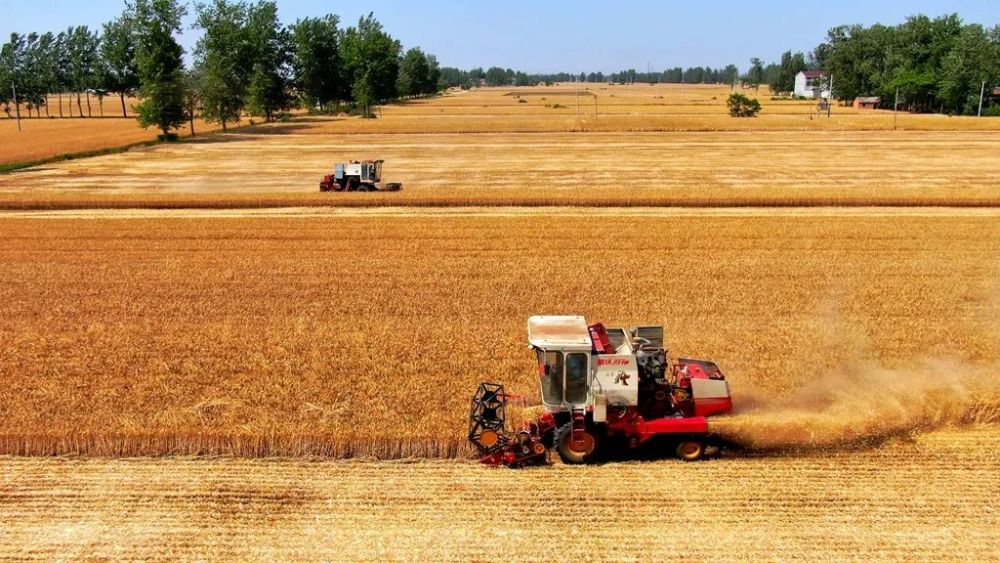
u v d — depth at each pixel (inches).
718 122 3754.9
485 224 1562.5
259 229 1541.6
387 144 3154.5
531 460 615.2
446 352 836.0
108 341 888.3
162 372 789.2
